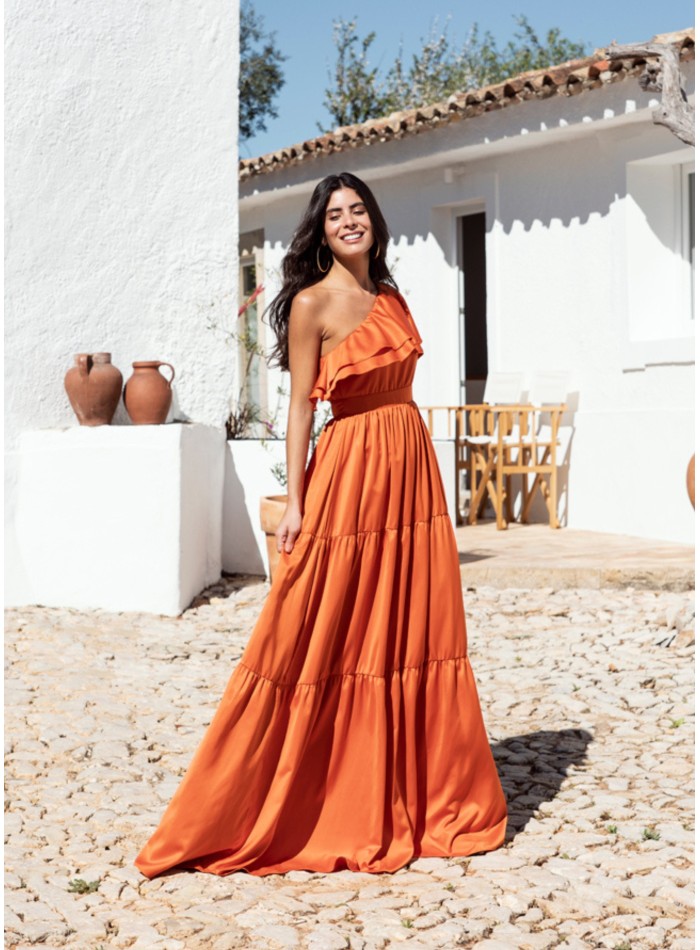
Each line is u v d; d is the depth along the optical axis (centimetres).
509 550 959
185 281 931
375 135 1188
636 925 353
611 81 952
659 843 413
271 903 370
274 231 1470
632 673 645
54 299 870
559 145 1091
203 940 344
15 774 500
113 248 897
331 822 405
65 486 828
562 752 523
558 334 1107
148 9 905
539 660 680
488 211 1170
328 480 406
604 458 1064
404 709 411
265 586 878
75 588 829
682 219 1034
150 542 812
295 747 401
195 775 400
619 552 936
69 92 873
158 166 915
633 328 1031
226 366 952
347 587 404
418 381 1252
